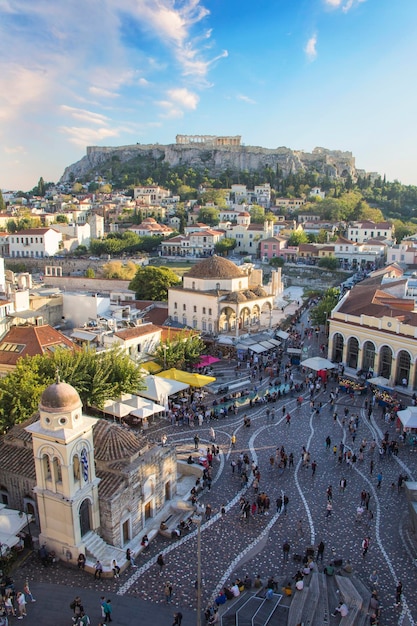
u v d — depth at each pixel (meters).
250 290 102.88
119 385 58.09
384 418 60.94
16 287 93.25
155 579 34.25
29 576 34.31
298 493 44.75
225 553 36.97
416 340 69.25
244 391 69.69
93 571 34.56
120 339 73.69
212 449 51.56
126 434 41.69
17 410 47.06
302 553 36.94
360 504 42.94
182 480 47.59
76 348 69.50
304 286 178.50
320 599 31.42
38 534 38.88
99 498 37.12
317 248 198.88
